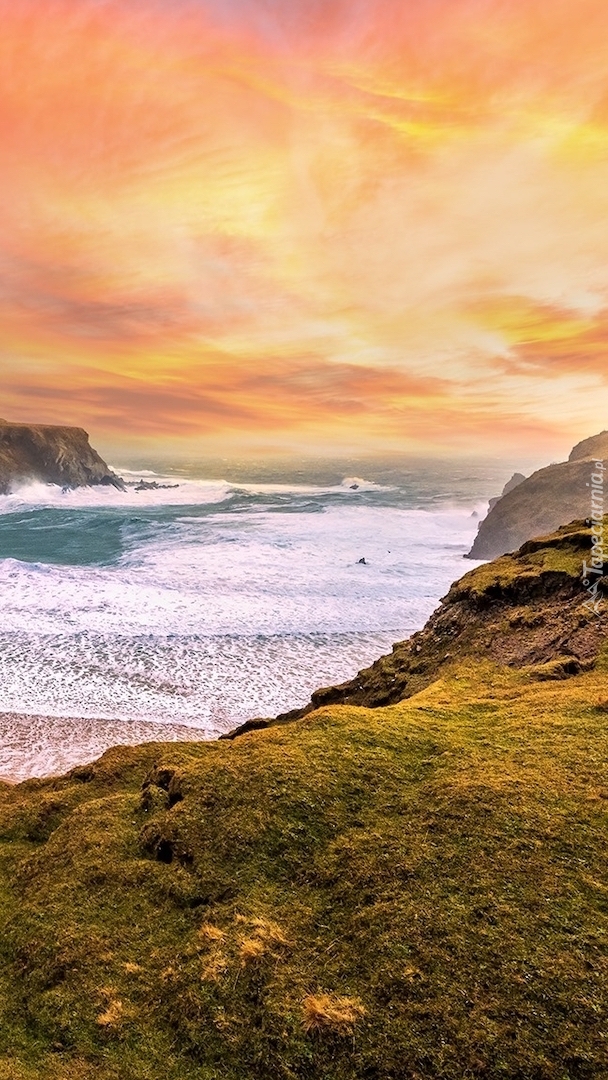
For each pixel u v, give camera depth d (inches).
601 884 271.3
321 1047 228.1
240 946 278.1
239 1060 231.5
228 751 452.1
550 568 874.8
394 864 304.3
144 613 1793.8
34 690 1220.5
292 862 324.8
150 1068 235.5
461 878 287.0
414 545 3312.0
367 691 885.8
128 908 324.8
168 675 1333.7
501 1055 207.5
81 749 992.9
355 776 388.5
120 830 399.5
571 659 629.9
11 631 1574.8
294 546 3097.9
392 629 1732.3
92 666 1365.7
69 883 351.9
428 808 345.4
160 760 488.1
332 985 249.6
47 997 276.2
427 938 258.2
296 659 1470.2
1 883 383.6
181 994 263.0
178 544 3127.5
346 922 280.1
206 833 356.5
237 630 1668.3
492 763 390.6
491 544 3080.7
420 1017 227.3
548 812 324.5
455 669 746.8
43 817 462.6
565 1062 201.0
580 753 391.2
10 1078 236.7
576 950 239.8
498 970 237.3
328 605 1966.0
